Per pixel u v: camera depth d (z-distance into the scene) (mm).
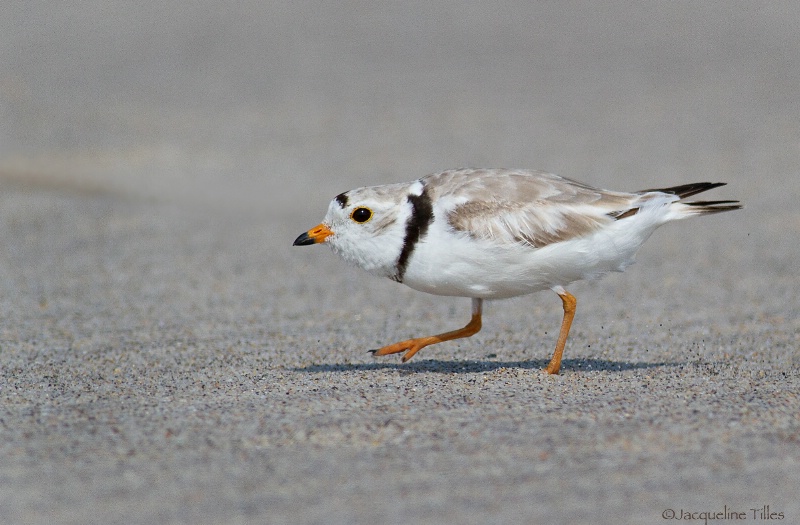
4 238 15141
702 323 11508
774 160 19250
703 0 35250
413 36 32031
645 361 9938
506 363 9867
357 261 9031
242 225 16344
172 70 27703
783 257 14156
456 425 7438
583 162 19422
